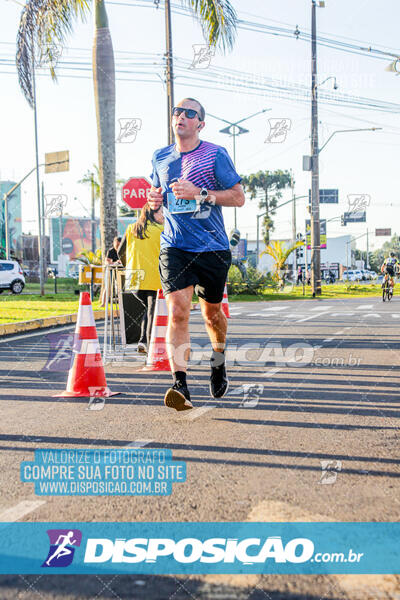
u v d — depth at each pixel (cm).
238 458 303
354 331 996
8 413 411
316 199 2627
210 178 388
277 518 229
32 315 1166
